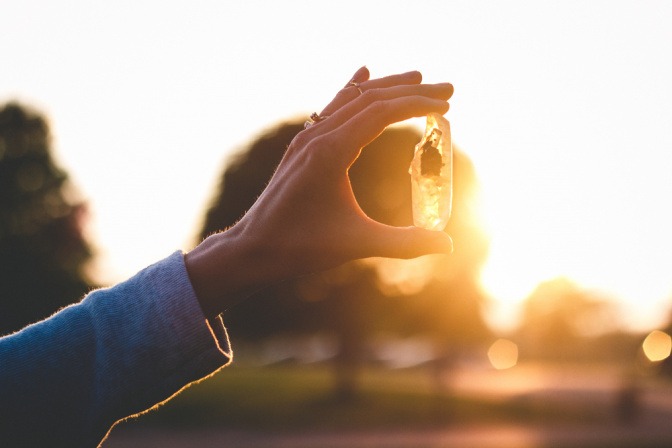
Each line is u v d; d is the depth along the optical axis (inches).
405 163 1015.6
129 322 46.4
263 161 1115.3
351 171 1004.6
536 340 4510.3
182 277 47.6
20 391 44.9
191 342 46.1
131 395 45.9
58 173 1304.1
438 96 53.7
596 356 4303.6
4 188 1263.5
